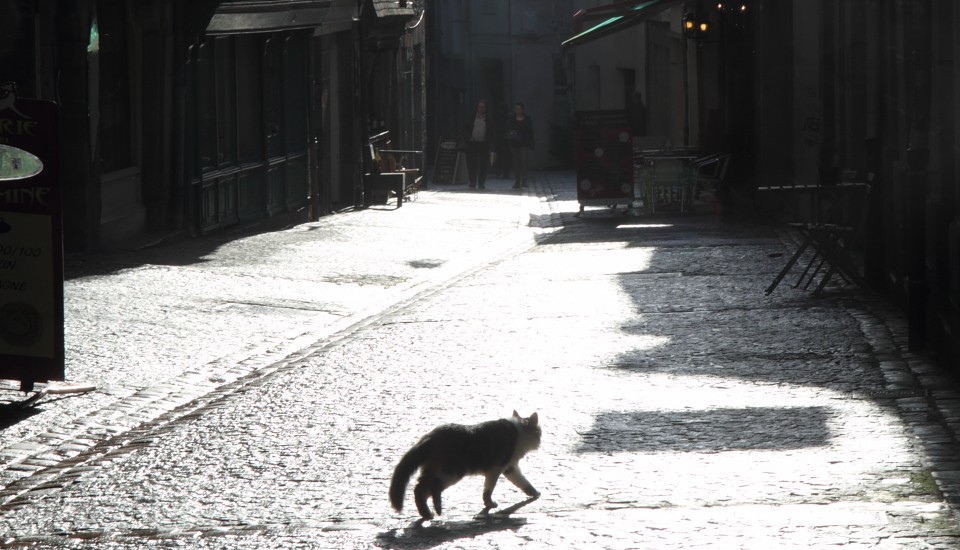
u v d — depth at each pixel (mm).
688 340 13680
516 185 39938
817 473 8617
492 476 8133
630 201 28297
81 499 8891
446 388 11906
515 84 54125
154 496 8883
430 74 53719
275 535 7836
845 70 20062
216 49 23734
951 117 11969
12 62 18016
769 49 25672
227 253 21594
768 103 25797
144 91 21750
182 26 21938
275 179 26703
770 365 12234
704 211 28172
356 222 28188
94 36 19594
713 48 31422
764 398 10930
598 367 12547
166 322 15516
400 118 37531
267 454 9859
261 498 8719
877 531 7305
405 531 7781
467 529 7762
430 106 53844
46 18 18500
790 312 14992
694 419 10312
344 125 31297
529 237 25672
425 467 7867
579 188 28328
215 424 10875
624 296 16875
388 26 34344
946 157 11984
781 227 24109
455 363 13062
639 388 11547
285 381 12477
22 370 11430
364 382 12320
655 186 28172
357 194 31594
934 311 12312
